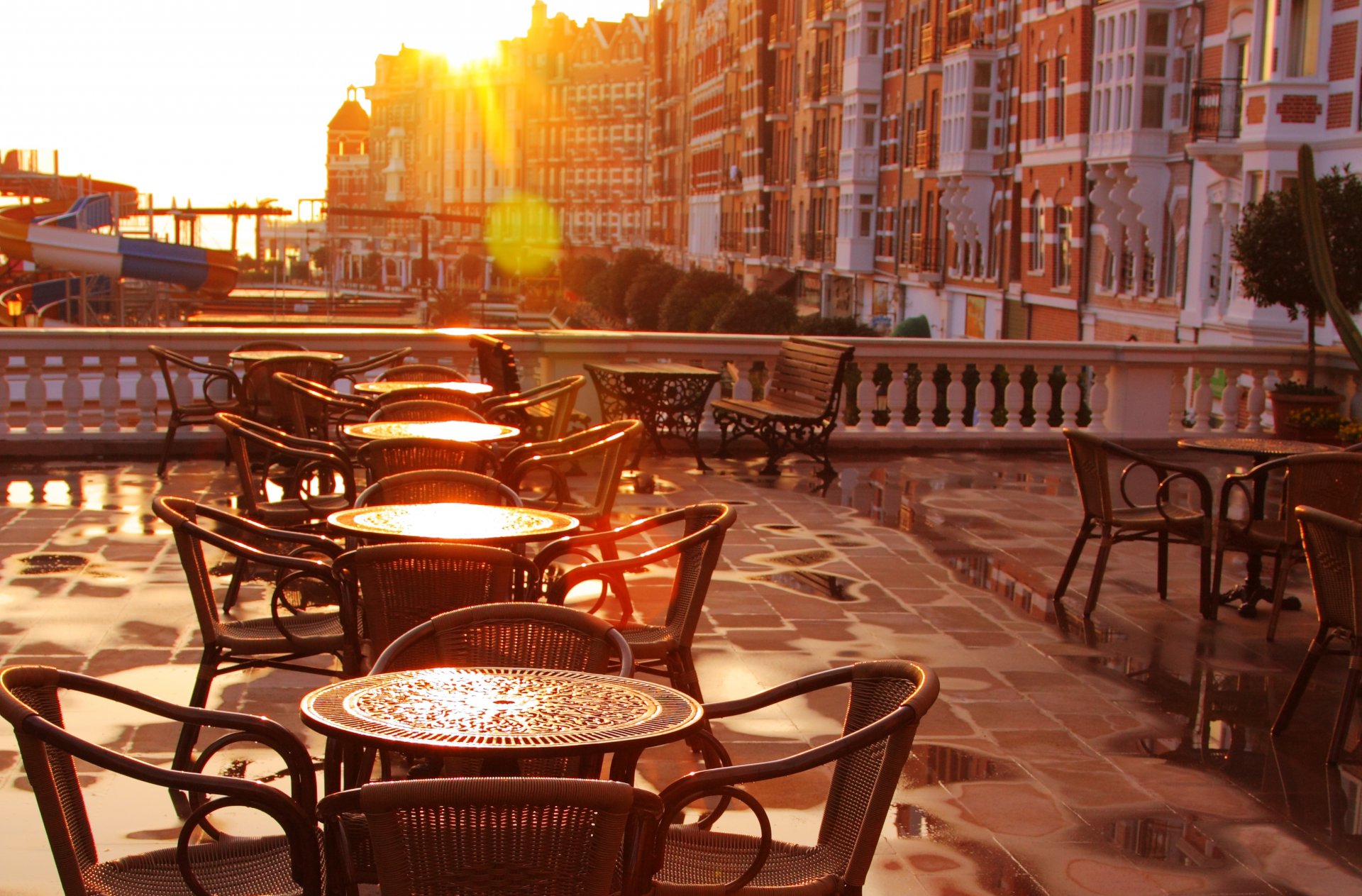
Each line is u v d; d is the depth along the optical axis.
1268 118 23.55
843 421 15.67
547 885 2.83
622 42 116.50
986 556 10.02
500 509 6.25
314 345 14.62
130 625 7.57
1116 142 31.55
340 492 11.54
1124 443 15.86
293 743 3.72
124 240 44.19
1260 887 4.72
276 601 5.50
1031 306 38.16
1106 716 6.55
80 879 3.23
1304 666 6.29
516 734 3.23
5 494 11.56
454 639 4.36
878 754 3.61
